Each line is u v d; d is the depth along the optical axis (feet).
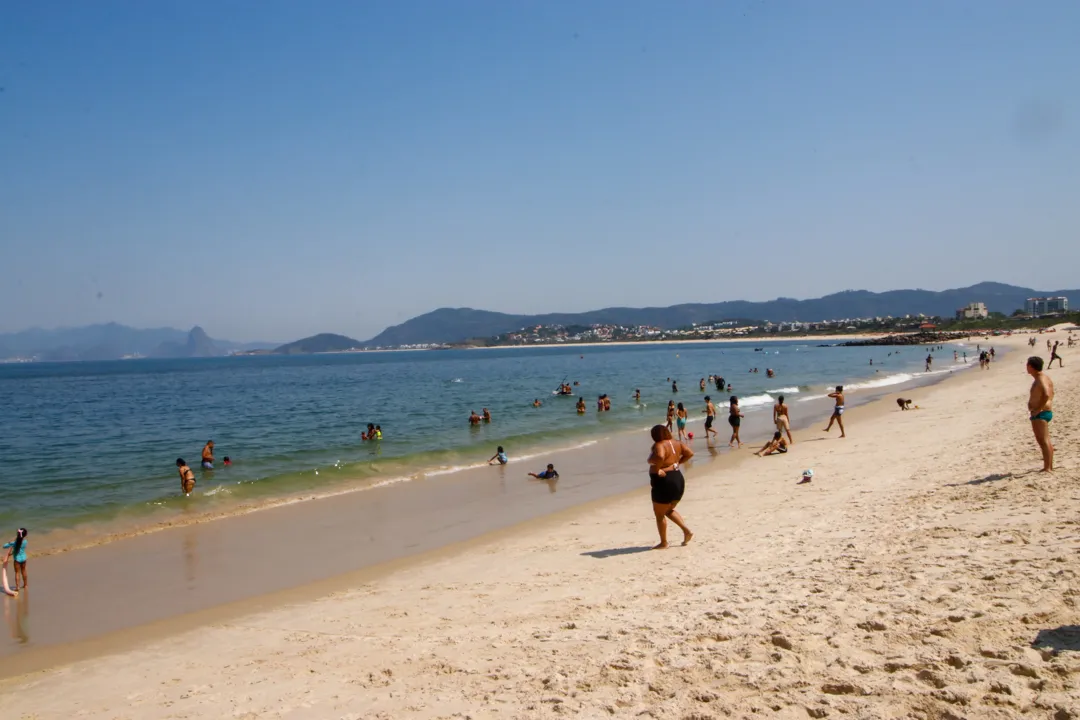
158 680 21.90
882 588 19.92
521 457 72.18
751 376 207.00
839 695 13.50
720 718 13.26
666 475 31.76
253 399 177.99
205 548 40.45
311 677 20.08
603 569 29.60
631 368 297.94
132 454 82.07
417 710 16.25
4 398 200.75
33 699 21.21
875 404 106.52
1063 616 15.37
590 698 15.25
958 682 13.11
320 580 33.58
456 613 25.41
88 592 32.83
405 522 45.80
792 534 30.96
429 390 192.75
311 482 60.70
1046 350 258.78
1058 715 11.46
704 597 22.52
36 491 58.95
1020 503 27.99
